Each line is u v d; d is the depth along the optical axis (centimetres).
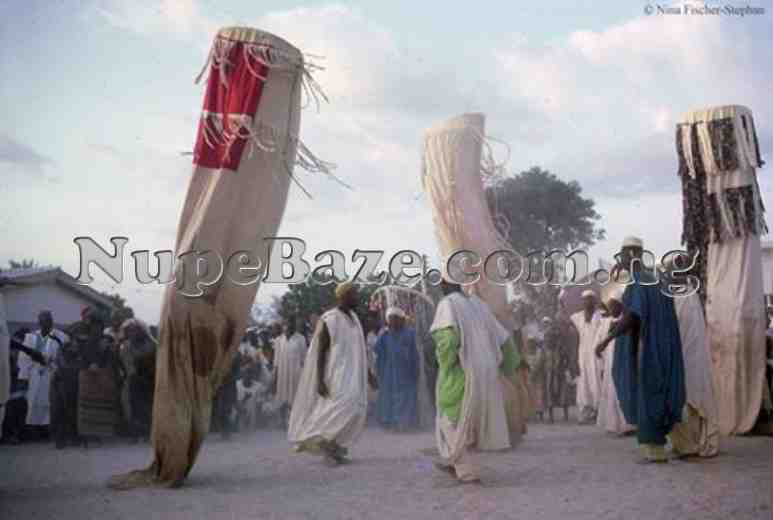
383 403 1042
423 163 866
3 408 577
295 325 1149
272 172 615
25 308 881
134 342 864
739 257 901
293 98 629
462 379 550
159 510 475
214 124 603
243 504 492
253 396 1091
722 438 859
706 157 897
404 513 455
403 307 1138
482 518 437
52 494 533
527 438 859
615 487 527
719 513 439
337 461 682
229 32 611
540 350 1077
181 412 566
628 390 689
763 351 887
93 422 808
